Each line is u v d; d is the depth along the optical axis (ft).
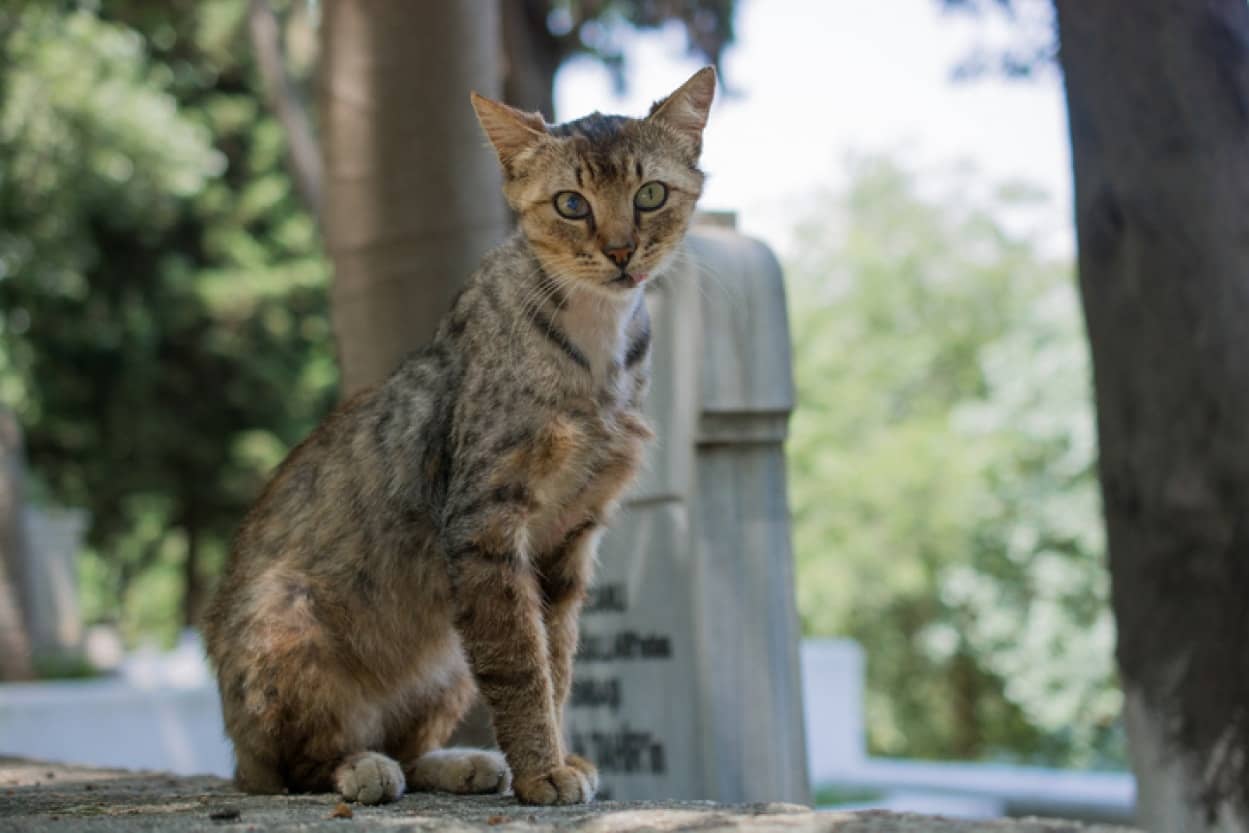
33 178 13.98
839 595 17.69
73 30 13.20
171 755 8.83
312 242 18.40
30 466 19.02
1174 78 5.00
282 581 3.93
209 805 3.72
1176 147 4.99
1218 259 4.96
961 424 17.65
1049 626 15.94
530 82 8.68
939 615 18.65
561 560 4.00
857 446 18.62
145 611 23.61
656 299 5.37
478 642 3.73
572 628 4.05
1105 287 5.09
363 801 3.73
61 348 18.34
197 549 20.62
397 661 4.03
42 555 15.62
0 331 17.12
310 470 4.08
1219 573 4.92
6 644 10.93
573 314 3.87
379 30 5.35
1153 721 5.01
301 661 3.88
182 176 15.29
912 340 20.02
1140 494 5.04
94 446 19.21
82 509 18.76
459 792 3.93
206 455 19.30
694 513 5.32
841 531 17.93
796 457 18.34
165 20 13.33
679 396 5.32
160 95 15.57
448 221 5.34
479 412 3.77
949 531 17.58
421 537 3.96
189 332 18.79
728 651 5.33
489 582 3.73
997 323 20.27
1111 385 5.10
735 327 5.36
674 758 5.35
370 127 5.36
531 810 3.51
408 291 5.33
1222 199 4.97
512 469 3.76
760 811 3.36
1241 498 4.91
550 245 3.88
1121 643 5.12
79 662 12.03
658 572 5.39
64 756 8.36
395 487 3.94
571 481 3.86
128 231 17.54
